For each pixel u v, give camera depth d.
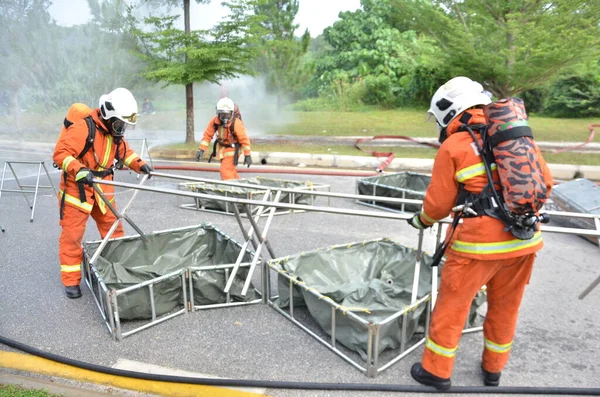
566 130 14.13
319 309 3.23
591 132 12.43
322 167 9.67
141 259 4.25
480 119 2.49
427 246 5.26
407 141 12.02
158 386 2.82
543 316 3.74
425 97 19.70
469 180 2.44
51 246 5.02
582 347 3.32
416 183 7.64
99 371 2.92
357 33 22.28
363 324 2.89
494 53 10.08
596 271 4.63
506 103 2.38
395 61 20.67
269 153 10.01
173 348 3.20
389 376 2.94
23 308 3.70
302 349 3.21
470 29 10.42
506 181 2.32
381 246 4.12
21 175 8.55
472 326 3.50
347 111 19.61
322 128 14.39
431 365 2.74
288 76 17.23
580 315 3.77
